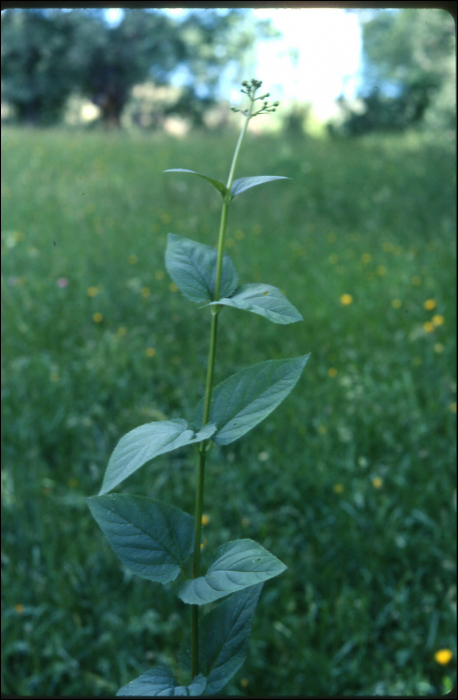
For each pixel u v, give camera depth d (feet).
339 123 36.42
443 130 28.66
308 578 6.14
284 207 17.62
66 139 26.32
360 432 8.02
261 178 2.38
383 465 7.45
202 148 25.30
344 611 5.76
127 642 5.60
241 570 2.36
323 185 19.52
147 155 23.26
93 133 30.25
